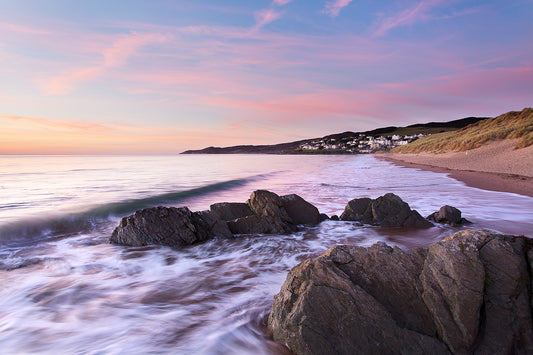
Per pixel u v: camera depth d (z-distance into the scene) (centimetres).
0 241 957
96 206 1499
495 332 339
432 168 3538
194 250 870
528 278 363
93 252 859
